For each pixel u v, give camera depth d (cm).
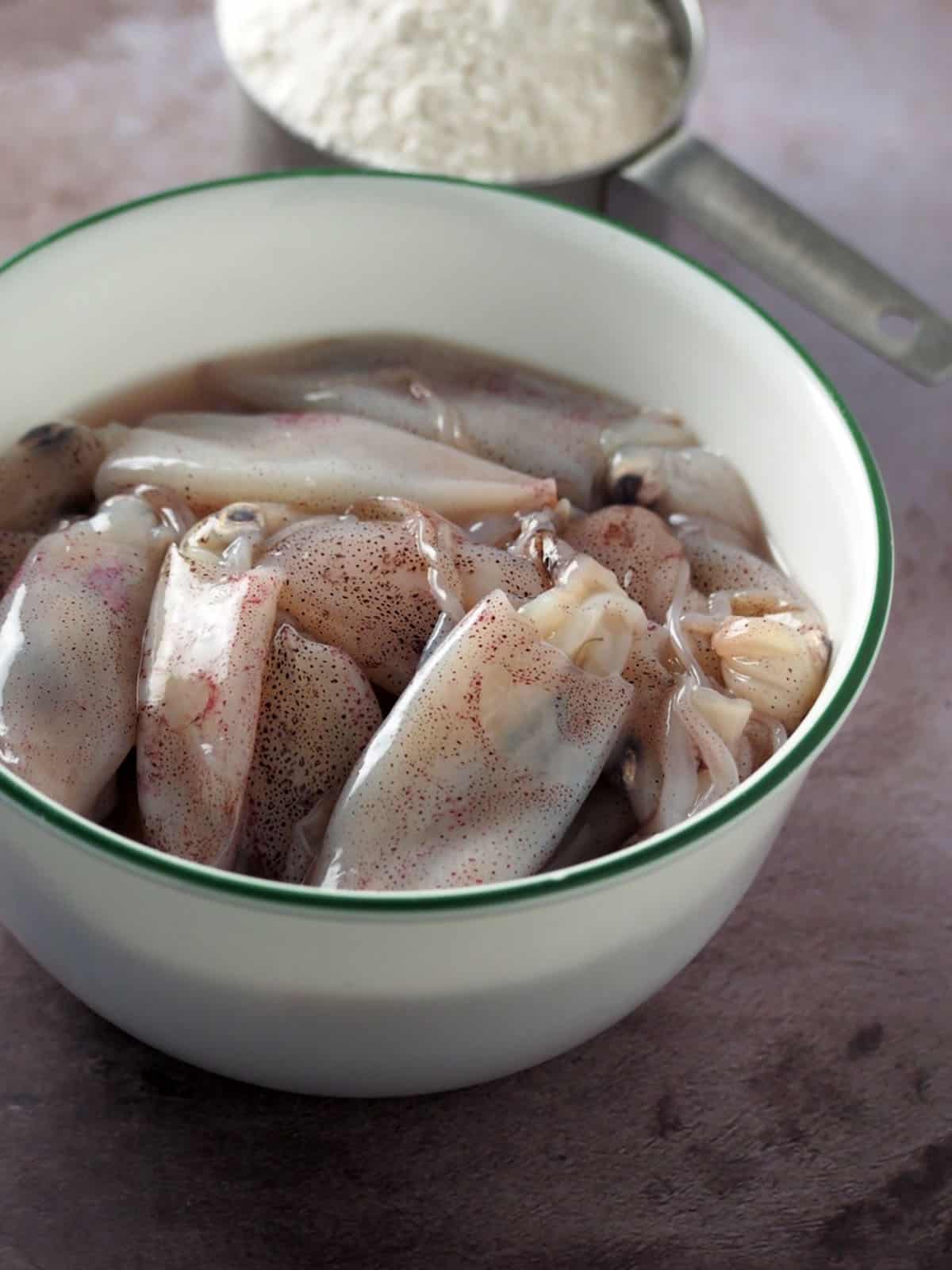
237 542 30
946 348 38
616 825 29
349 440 33
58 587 29
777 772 25
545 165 41
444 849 27
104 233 32
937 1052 33
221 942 24
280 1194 30
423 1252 29
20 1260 29
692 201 40
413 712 27
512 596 30
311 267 34
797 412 31
